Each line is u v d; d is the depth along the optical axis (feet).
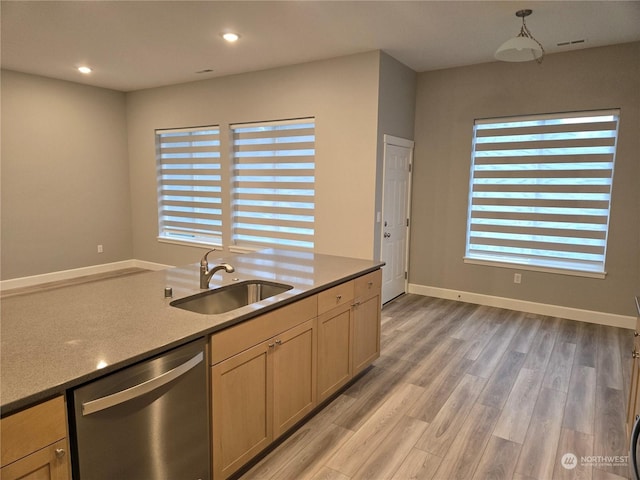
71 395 4.11
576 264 14.43
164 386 5.00
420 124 16.75
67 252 19.16
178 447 5.30
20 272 17.60
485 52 14.01
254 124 17.01
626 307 13.57
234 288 7.83
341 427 7.94
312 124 15.83
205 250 19.52
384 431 7.83
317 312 7.75
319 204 15.69
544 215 14.78
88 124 19.44
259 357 6.45
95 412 4.30
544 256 14.97
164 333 5.21
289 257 10.64
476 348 11.82
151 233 21.30
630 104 12.98
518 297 15.38
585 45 13.16
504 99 14.98
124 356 4.53
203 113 18.48
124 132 21.08
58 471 4.05
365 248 14.82
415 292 17.69
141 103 20.42
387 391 9.33
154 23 11.52
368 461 6.98
